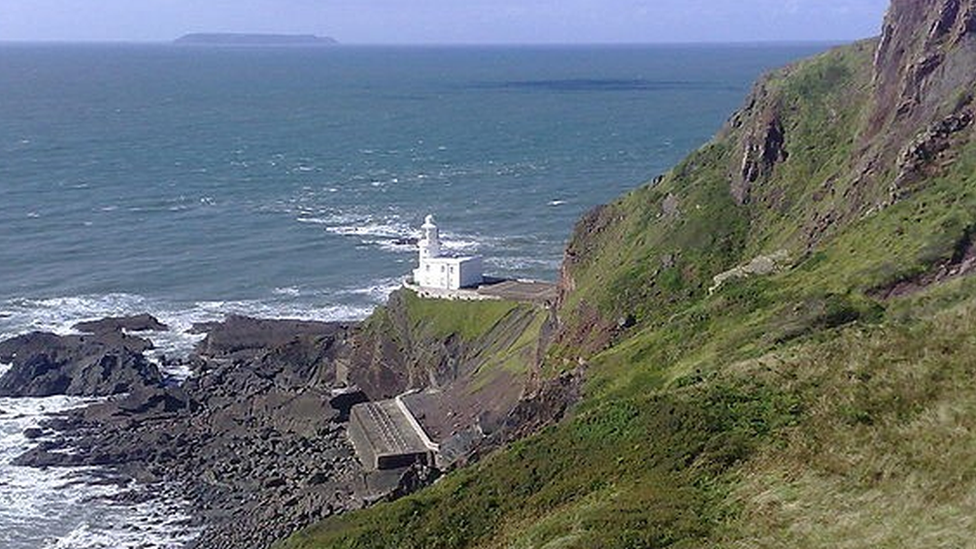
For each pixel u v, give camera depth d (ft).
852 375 136.05
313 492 267.18
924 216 199.41
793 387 140.46
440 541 142.31
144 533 251.80
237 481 279.69
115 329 390.01
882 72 274.36
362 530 155.94
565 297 319.27
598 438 148.77
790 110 307.99
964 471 104.12
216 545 244.42
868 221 216.33
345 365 358.84
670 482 124.47
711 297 231.71
